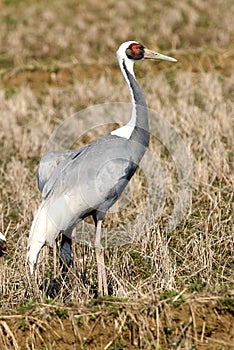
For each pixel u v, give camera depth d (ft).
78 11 109.70
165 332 29.22
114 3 111.14
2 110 69.05
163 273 34.35
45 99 72.28
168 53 81.51
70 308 30.30
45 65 81.10
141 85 74.95
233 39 88.43
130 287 33.58
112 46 89.97
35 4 118.01
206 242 37.17
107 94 71.97
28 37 95.66
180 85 72.13
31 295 32.91
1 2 120.88
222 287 31.55
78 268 35.60
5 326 29.60
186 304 30.04
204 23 96.68
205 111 63.87
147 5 108.58
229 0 106.83
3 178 53.16
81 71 80.23
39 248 33.53
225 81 73.20
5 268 35.86
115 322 29.37
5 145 59.88
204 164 49.67
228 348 28.66
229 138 55.98
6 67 85.35
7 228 42.14
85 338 29.43
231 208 43.65
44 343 29.45
